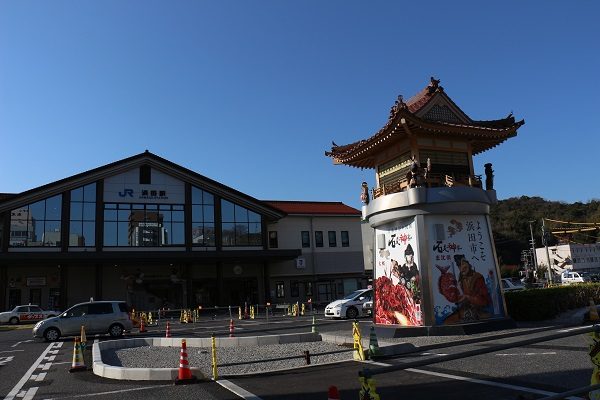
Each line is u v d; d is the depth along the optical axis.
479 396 7.58
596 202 98.06
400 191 16.78
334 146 20.08
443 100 17.27
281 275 46.59
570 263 77.06
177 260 40.56
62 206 38.88
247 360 12.98
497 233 94.19
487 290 16.06
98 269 39.19
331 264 48.19
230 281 45.19
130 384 10.30
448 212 15.77
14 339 22.53
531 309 18.20
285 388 9.20
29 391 10.05
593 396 5.84
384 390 8.44
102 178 40.25
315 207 50.97
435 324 15.10
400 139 17.20
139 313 34.72
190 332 22.98
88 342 20.02
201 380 10.47
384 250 17.30
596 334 5.91
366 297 27.03
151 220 41.06
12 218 37.59
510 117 17.53
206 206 43.06
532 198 110.38
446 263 15.67
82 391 9.78
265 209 44.31
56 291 39.47
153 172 41.84
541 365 9.62
